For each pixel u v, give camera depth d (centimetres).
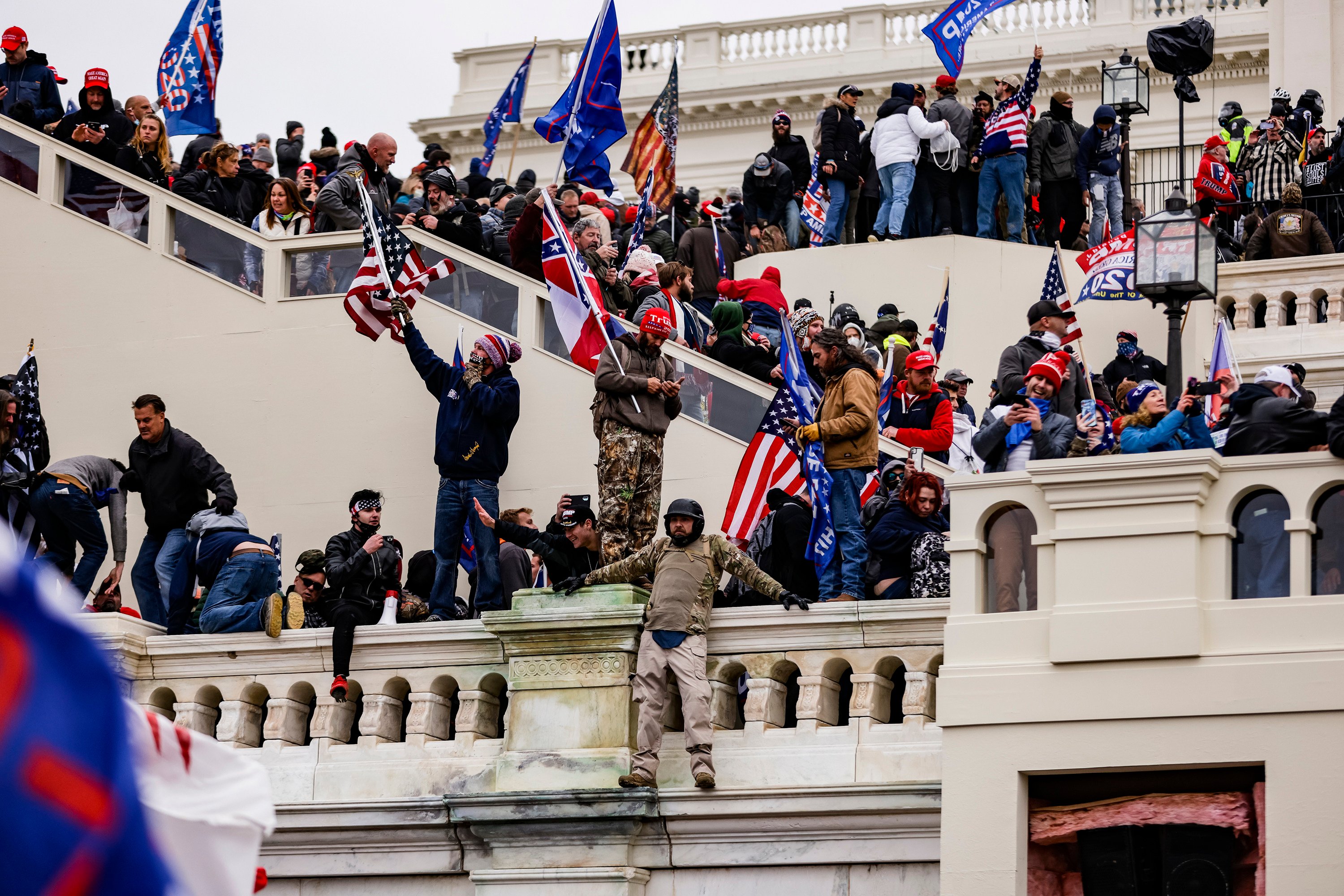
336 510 4422
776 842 2923
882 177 5091
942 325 4716
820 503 3062
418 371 3944
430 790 3158
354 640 3278
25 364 3875
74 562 3875
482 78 10050
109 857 704
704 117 9700
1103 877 2597
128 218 4738
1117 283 4481
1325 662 2491
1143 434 2752
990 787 2644
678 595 2952
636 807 2956
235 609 3422
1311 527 2562
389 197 4794
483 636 3180
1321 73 6925
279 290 4572
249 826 1633
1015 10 9244
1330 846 2444
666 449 4112
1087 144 5134
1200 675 2552
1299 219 4759
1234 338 4716
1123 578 2617
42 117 5019
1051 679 2633
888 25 9612
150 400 3684
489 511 3622
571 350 3631
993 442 3112
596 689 3067
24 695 699
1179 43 5044
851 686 3078
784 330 3378
